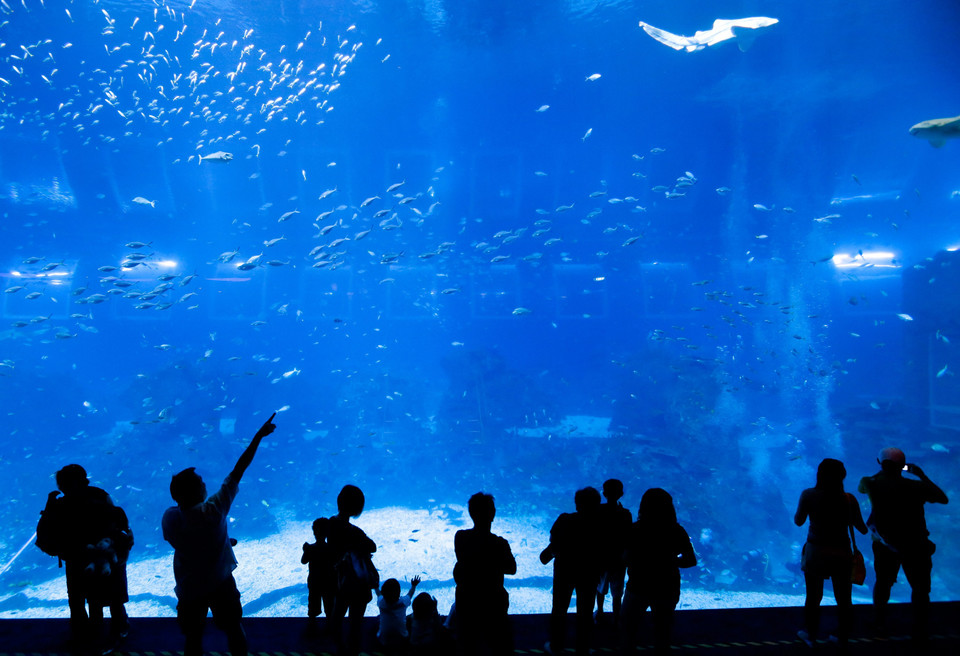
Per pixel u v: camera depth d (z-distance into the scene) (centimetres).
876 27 2244
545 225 3303
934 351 1775
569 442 1886
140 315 3077
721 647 374
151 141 3003
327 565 394
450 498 1706
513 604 988
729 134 3189
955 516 1236
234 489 322
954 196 2947
